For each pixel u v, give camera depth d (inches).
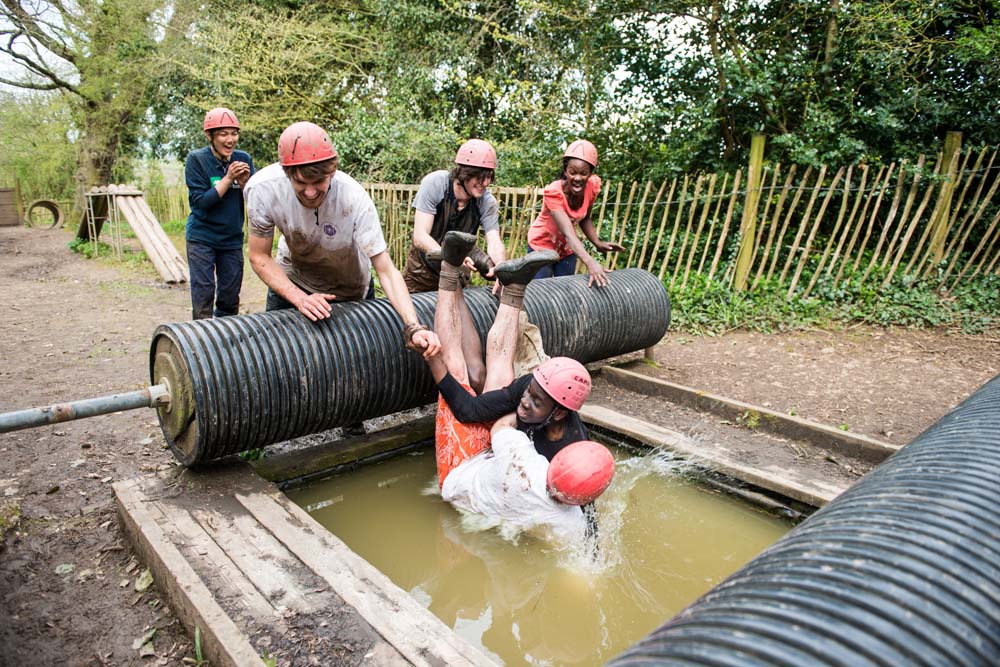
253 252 130.4
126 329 271.9
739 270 289.6
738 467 144.1
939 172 277.1
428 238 164.6
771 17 335.6
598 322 189.9
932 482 71.7
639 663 47.2
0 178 1072.2
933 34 318.0
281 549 105.3
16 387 196.7
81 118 765.3
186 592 92.4
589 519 117.3
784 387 206.4
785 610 49.9
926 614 48.7
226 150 194.2
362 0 541.0
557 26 386.0
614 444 171.2
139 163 837.8
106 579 108.2
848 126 319.0
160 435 161.5
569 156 184.2
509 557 121.1
